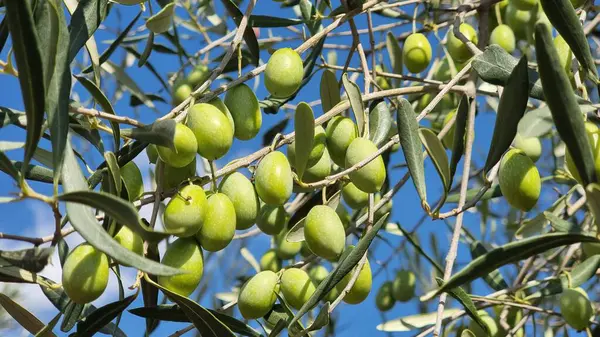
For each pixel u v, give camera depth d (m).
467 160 0.74
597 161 0.68
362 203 0.81
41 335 0.70
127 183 0.70
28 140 0.62
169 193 0.67
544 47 0.61
